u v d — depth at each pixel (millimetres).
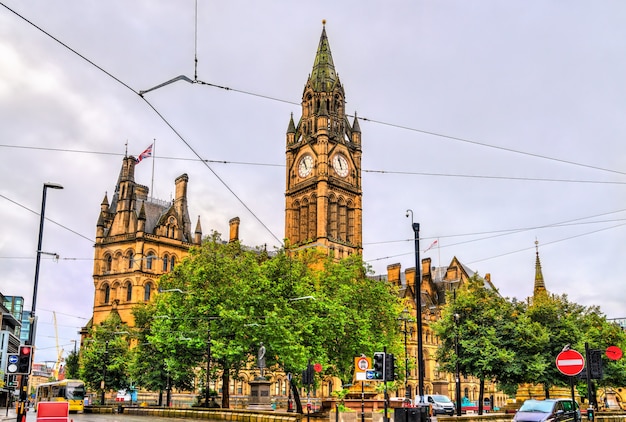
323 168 140375
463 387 130625
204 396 72125
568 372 24500
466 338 61781
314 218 141375
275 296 56281
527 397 82188
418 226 35562
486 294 65062
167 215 110312
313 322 56094
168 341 55625
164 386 73062
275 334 52219
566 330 63562
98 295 106375
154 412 62188
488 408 108125
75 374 102000
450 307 64438
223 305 54406
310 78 156250
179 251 110250
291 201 148250
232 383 102062
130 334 79562
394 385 69375
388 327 68250
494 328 61250
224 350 52750
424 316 126750
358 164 149375
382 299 67938
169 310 59438
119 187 111438
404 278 143250
